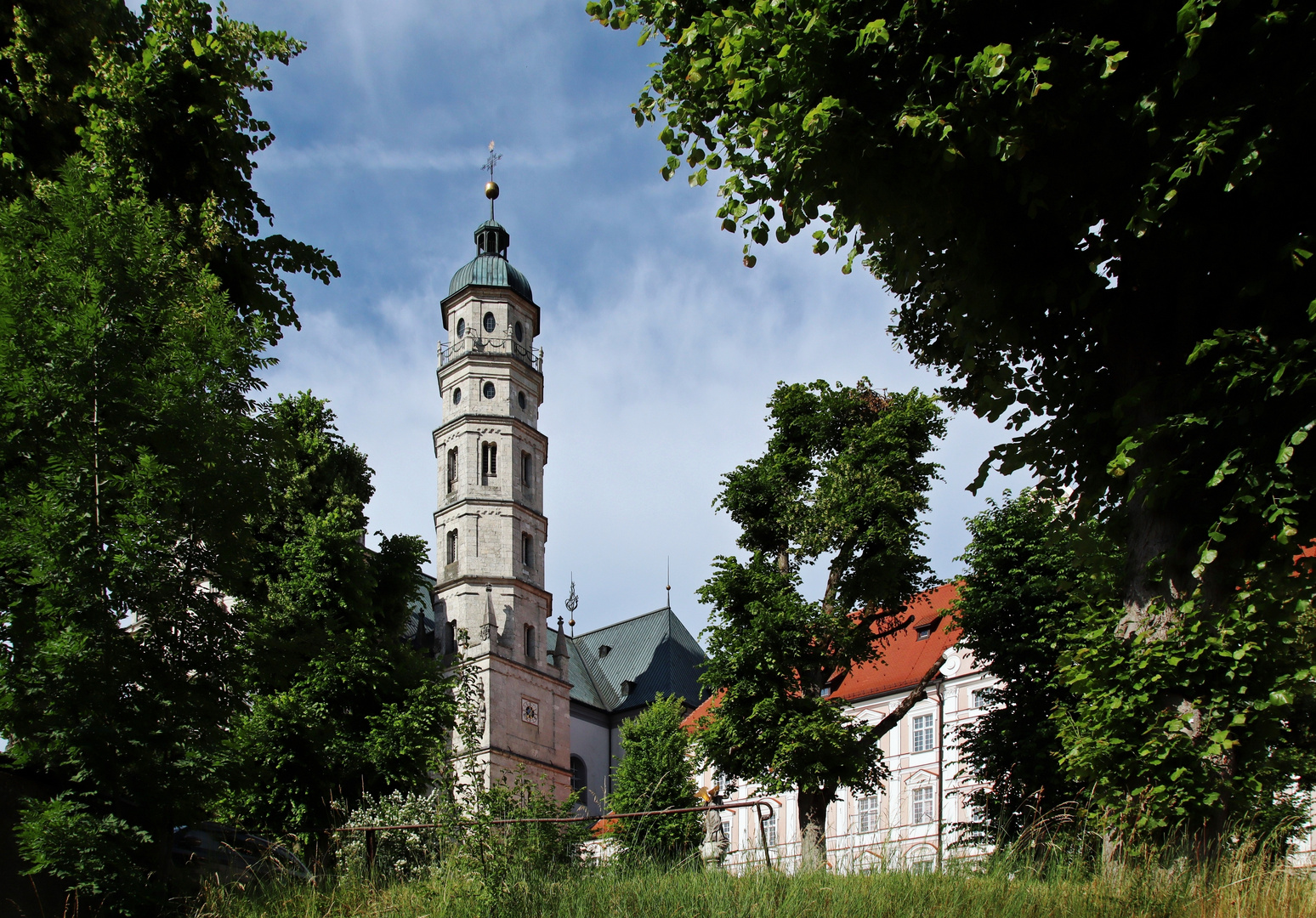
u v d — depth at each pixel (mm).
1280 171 9812
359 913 10172
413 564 32906
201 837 13523
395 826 12609
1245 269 10484
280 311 18953
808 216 11062
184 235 15148
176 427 11164
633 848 11789
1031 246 11352
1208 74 9648
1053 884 9594
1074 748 10820
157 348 11695
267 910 10281
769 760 29016
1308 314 9547
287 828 22172
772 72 10445
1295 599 10164
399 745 26719
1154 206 9969
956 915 8914
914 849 11531
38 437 10898
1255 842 9250
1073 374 11891
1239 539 10445
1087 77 9555
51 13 16172
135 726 10195
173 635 10930
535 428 69625
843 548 30734
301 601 27375
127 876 9617
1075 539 11898
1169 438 10484
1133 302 11328
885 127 10305
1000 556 27875
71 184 12188
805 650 29219
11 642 10344
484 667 62188
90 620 10117
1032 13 10070
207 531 11344
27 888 9984
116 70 16250
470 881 10305
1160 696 10258
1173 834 9672
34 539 10078
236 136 17766
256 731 22156
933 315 13758
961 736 29141
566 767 65625
